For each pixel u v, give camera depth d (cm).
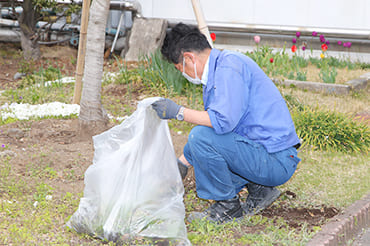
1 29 1257
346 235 327
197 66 298
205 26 503
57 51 1244
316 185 412
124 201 279
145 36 1152
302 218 345
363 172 453
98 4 505
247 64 304
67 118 610
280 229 321
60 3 1197
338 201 372
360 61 1208
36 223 297
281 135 307
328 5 1205
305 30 1228
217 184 318
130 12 1245
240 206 332
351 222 337
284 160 311
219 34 1280
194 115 288
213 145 303
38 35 1159
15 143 492
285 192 391
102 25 511
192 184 407
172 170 296
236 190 339
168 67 748
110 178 286
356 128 548
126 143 293
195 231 314
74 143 504
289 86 854
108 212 282
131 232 277
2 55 1177
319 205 366
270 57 1038
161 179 289
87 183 296
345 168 465
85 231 291
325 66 1037
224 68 292
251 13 1255
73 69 1084
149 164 287
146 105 292
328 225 324
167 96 722
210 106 290
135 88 774
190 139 307
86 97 520
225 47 1285
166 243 279
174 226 283
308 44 1236
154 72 776
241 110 291
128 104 699
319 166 468
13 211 315
